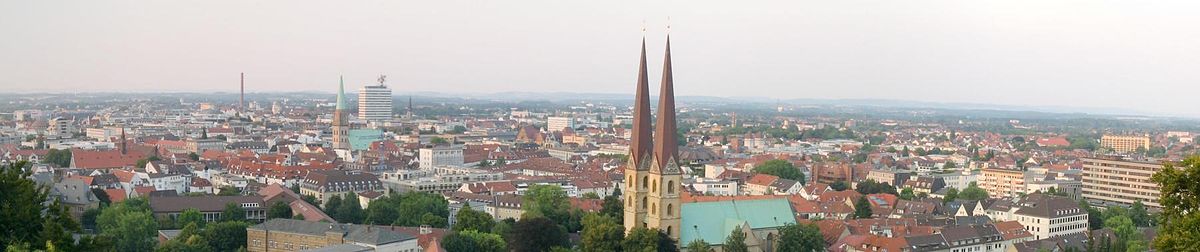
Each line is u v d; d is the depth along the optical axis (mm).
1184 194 135375
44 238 152125
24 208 156000
